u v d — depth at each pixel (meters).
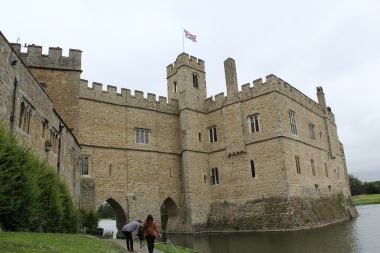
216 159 40.78
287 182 33.84
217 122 41.56
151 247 12.92
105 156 35.03
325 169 43.84
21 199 12.02
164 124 40.72
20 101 14.97
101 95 36.25
